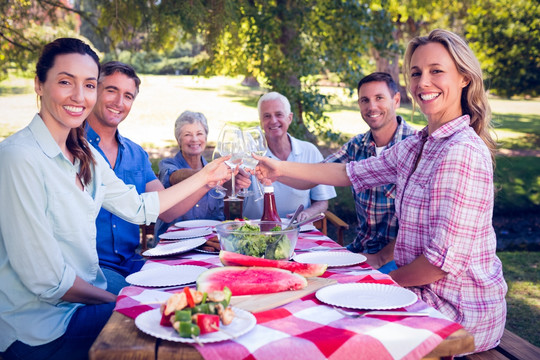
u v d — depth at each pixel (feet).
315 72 25.02
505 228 23.54
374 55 39.60
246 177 10.21
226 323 4.70
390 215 11.03
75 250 7.26
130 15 21.11
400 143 8.76
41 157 6.82
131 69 10.48
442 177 7.06
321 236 9.56
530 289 15.66
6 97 62.28
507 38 38.29
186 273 6.79
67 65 6.97
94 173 7.76
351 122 49.11
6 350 6.72
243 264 6.38
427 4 34.73
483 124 7.77
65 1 23.17
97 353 4.39
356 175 9.32
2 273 6.72
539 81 39.70
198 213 12.26
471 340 4.69
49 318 6.76
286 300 5.54
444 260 6.90
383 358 4.49
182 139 12.73
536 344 11.78
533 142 42.22
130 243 10.20
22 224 6.48
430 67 7.58
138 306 5.54
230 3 20.47
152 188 11.03
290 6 24.18
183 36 22.48
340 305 5.32
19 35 22.91
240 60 26.12
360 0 24.45
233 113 54.49
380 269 10.55
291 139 13.46
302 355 4.39
